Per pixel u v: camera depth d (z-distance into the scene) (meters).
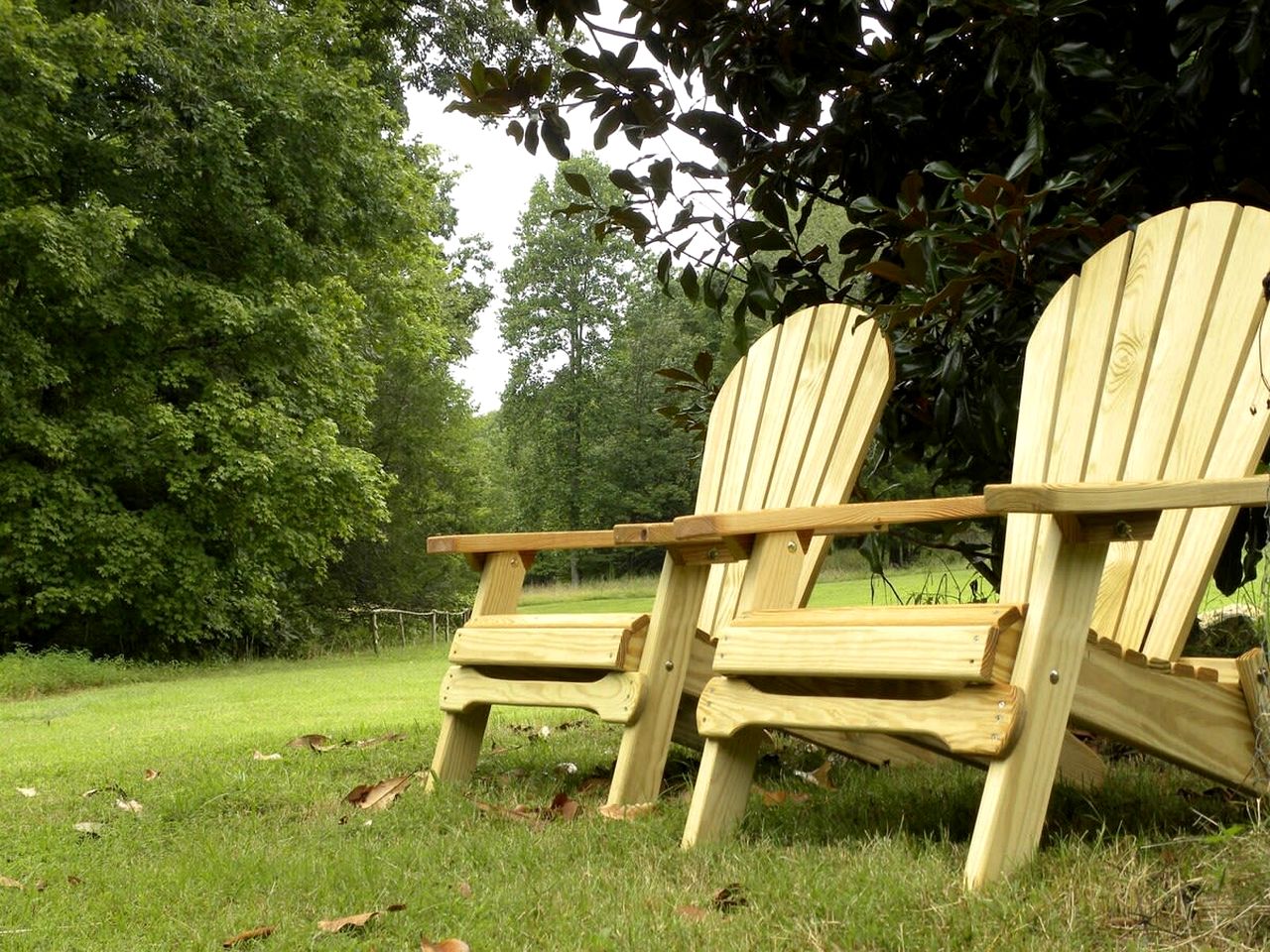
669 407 4.28
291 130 16.62
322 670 14.80
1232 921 1.45
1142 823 2.24
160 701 9.88
